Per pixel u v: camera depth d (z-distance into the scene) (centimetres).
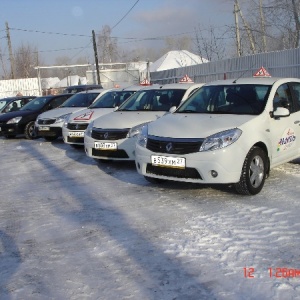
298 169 661
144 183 621
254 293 296
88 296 303
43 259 370
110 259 363
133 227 438
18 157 944
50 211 509
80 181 661
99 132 721
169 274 330
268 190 550
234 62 1902
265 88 597
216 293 299
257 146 538
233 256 356
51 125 1123
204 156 500
